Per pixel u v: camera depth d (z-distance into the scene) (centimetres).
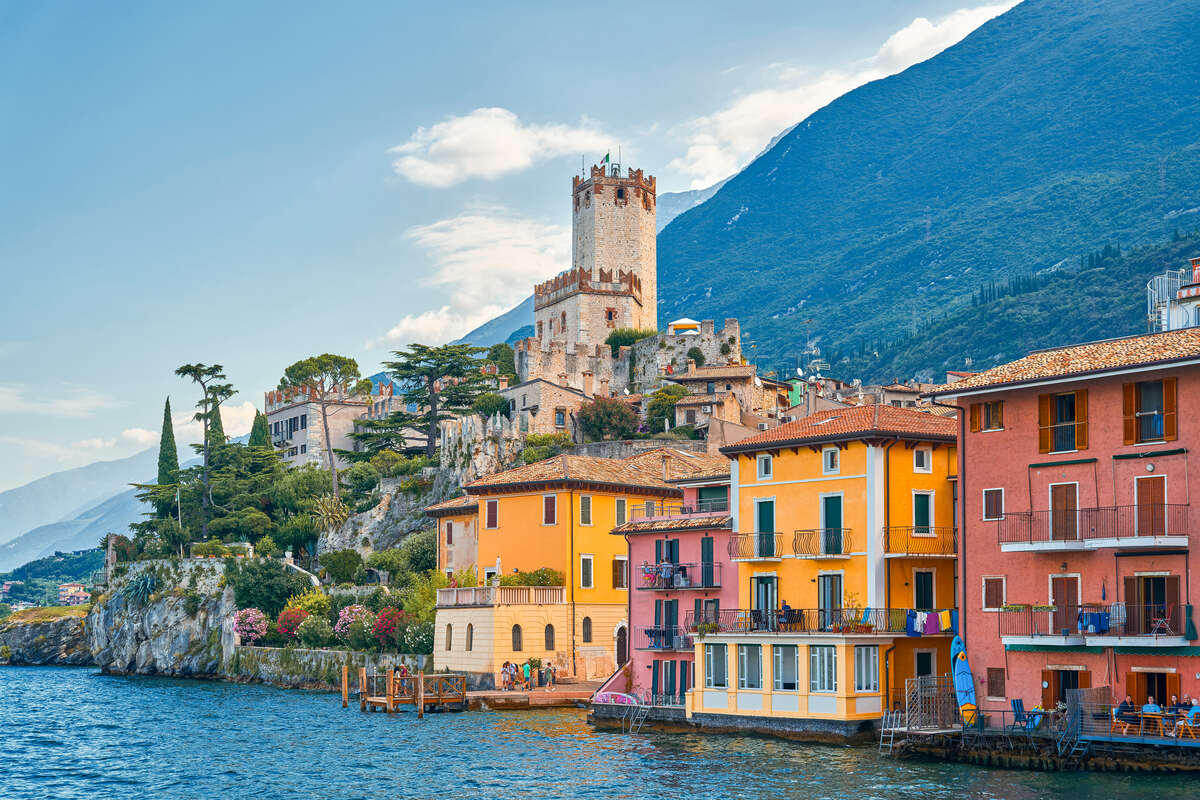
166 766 6353
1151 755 4966
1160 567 5222
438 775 5728
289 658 10975
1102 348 5750
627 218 17738
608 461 9400
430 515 10644
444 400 15600
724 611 6981
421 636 9344
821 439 6562
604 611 8900
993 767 5325
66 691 11094
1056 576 5566
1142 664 5216
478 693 8025
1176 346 5375
